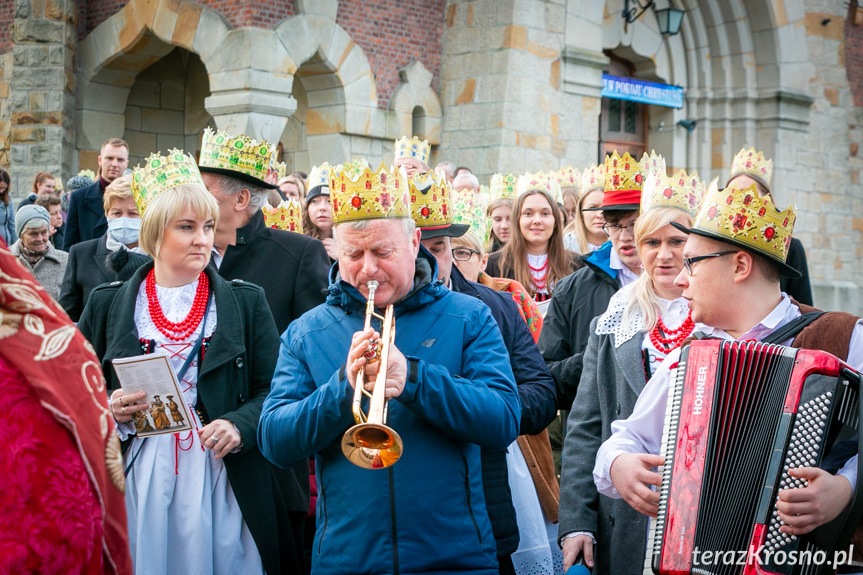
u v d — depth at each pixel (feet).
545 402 11.03
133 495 10.59
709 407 7.71
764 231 8.43
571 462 10.73
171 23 38.99
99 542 6.06
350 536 8.89
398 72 42.60
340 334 9.43
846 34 60.03
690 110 53.31
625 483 8.59
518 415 9.23
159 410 10.23
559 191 23.40
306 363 9.50
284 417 8.90
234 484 10.82
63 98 40.98
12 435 5.74
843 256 57.82
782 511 7.17
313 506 14.01
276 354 11.46
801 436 7.29
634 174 14.35
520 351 11.51
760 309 8.57
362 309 9.45
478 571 8.95
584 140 45.06
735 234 8.45
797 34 53.88
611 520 10.39
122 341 10.93
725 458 7.56
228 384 11.08
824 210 56.54
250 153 13.96
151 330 11.12
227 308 11.25
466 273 14.20
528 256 19.01
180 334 11.07
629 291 10.85
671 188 10.53
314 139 41.16
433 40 43.96
